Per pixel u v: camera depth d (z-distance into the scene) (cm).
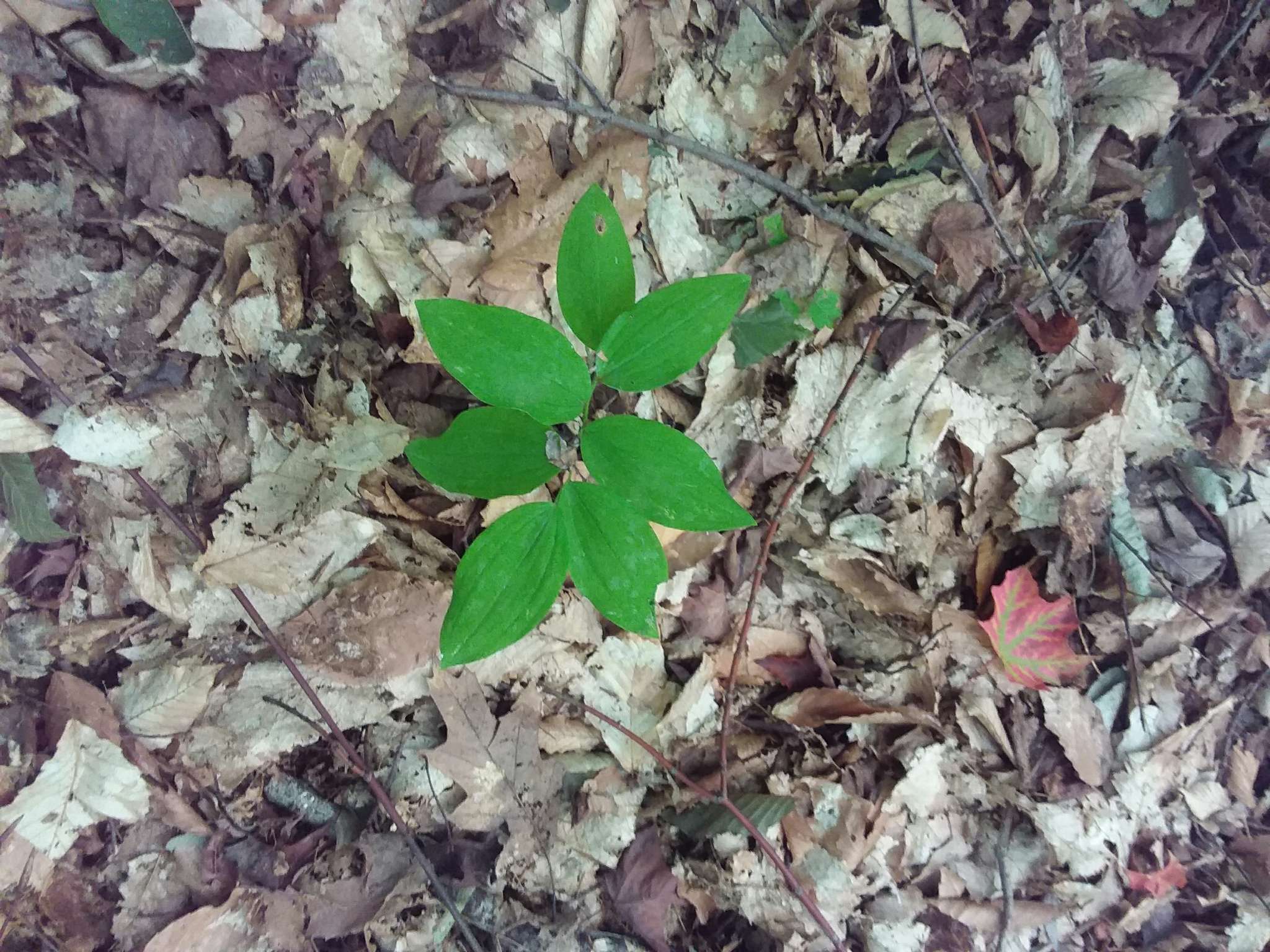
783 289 55
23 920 47
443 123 52
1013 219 57
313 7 50
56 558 49
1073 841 55
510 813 51
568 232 37
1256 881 57
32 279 48
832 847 52
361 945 50
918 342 55
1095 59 59
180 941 47
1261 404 59
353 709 51
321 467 50
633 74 54
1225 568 58
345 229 51
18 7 47
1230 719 59
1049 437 56
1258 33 60
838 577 55
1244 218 60
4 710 48
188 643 50
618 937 51
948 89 57
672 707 53
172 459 50
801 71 56
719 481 37
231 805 50
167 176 49
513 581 38
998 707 56
